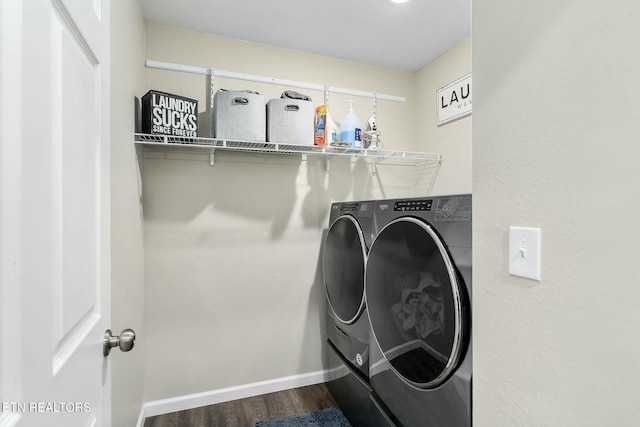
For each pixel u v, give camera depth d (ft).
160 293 6.38
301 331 7.44
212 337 6.75
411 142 8.62
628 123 1.65
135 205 5.23
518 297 2.27
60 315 1.75
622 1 1.67
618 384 1.70
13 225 1.32
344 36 6.89
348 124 6.99
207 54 6.72
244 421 6.10
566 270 1.95
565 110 1.95
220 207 6.81
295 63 7.47
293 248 7.40
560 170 1.98
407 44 7.26
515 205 2.30
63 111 1.83
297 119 6.36
